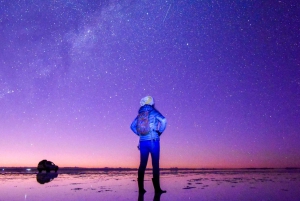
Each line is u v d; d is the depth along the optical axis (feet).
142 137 13.55
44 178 26.27
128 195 11.45
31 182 20.10
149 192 12.69
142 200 9.84
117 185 17.08
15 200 10.04
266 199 10.11
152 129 13.51
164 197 10.72
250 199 10.12
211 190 13.53
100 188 14.90
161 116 13.60
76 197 10.82
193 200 9.87
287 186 15.80
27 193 12.41
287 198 10.36
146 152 13.39
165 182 19.81
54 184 17.99
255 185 16.66
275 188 14.52
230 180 21.83
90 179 24.40
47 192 12.80
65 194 11.91
